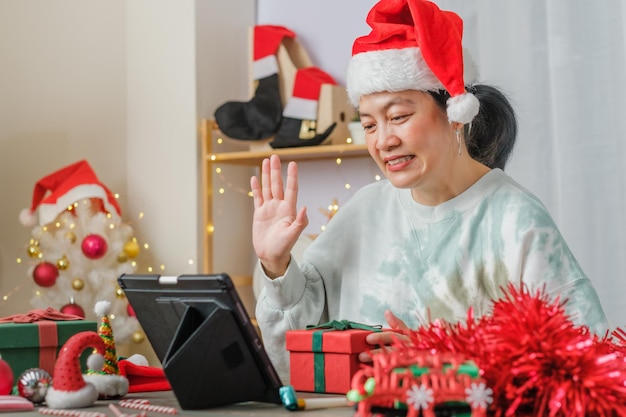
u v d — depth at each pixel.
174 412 1.26
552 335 1.08
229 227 3.79
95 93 3.78
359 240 1.92
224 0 3.79
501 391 1.08
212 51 3.75
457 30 1.83
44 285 3.23
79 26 3.75
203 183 3.63
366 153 3.43
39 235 3.27
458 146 1.80
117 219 3.41
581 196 2.98
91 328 1.61
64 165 3.69
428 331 1.17
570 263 1.72
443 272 1.79
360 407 1.05
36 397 1.39
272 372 1.31
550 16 3.04
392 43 1.73
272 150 3.46
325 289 1.91
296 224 1.71
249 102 3.50
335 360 1.42
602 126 2.96
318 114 3.40
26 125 3.60
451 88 1.67
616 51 2.94
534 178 3.08
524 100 3.10
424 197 1.84
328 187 3.64
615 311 2.92
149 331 1.43
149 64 3.79
